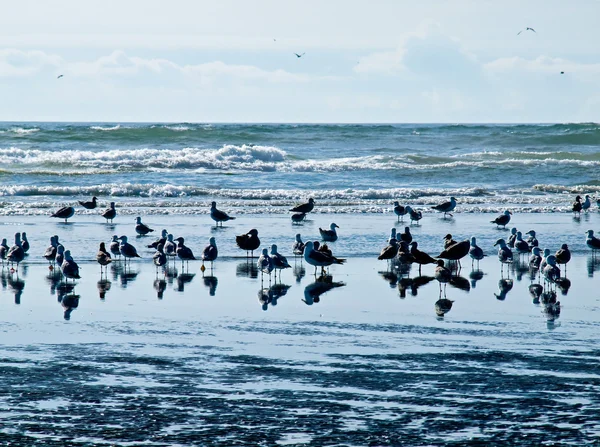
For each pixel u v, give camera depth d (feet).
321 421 45.65
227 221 144.87
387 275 96.12
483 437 43.39
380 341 63.16
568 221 150.20
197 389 51.03
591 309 76.13
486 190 204.03
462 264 105.29
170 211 158.61
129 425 44.98
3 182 203.82
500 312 74.59
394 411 47.19
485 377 53.52
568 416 46.37
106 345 61.62
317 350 60.34
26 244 109.81
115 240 110.01
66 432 43.93
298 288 87.10
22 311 74.02
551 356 58.75
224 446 42.19
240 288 86.99
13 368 55.16
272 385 51.83
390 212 163.22
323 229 125.80
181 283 89.81
